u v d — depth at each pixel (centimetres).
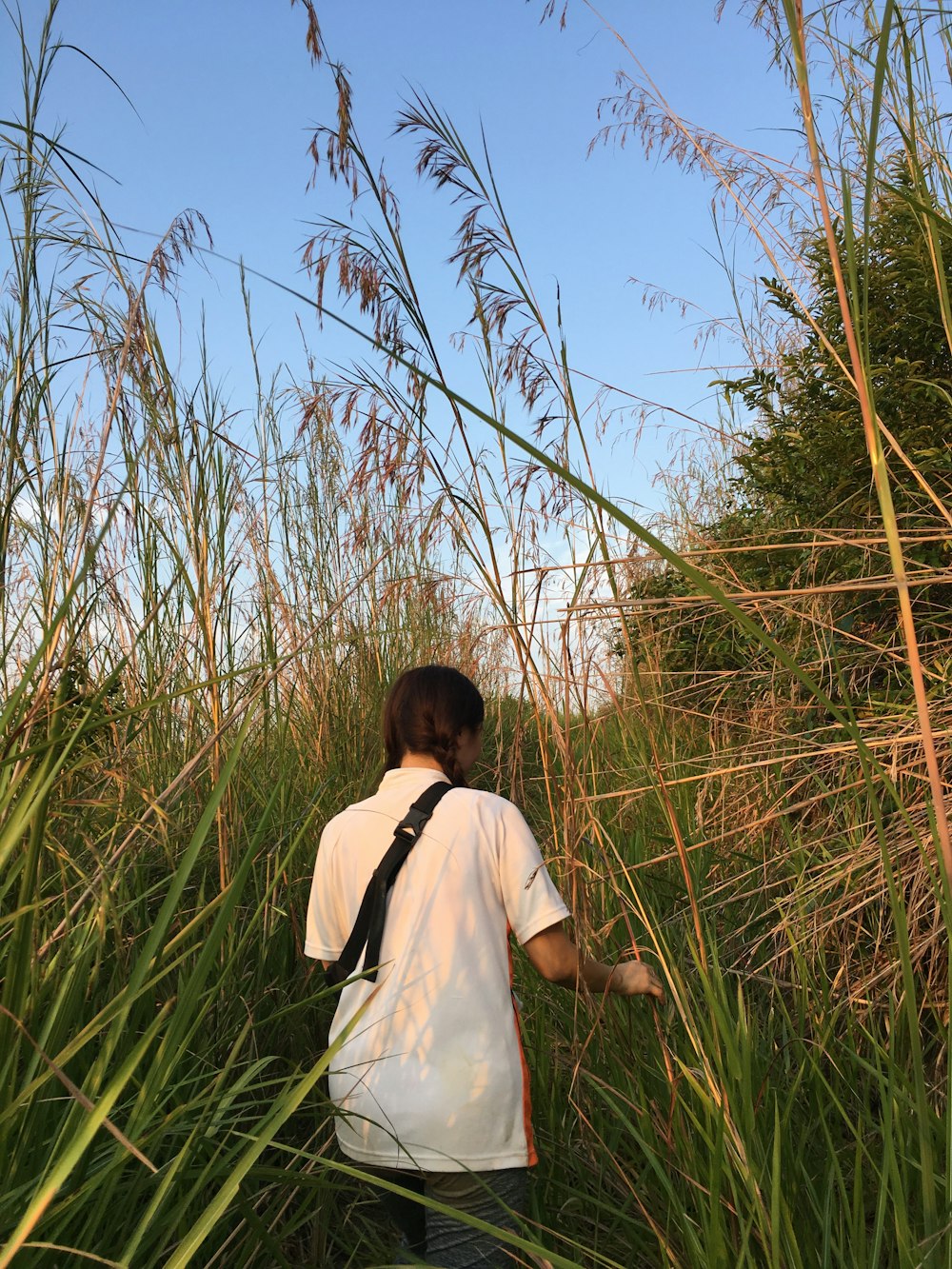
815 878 287
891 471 326
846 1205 172
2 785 152
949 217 224
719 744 387
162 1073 151
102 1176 134
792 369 399
